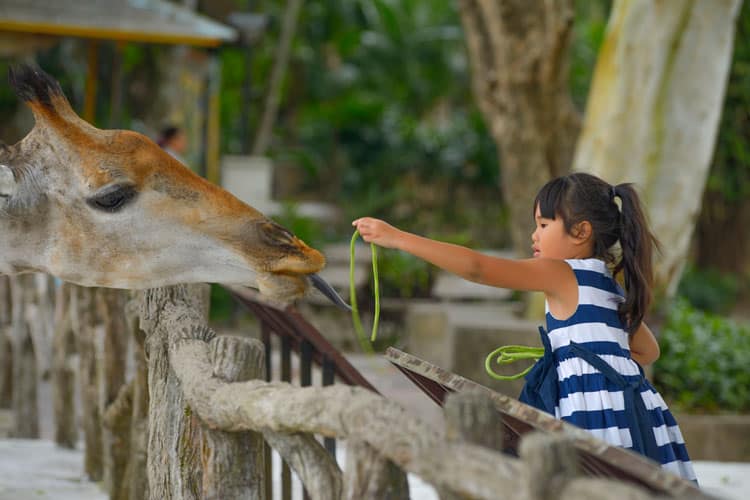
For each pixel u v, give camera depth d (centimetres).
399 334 1587
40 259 423
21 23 1407
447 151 2688
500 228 2631
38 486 727
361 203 2652
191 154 1691
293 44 2673
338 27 2759
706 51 1005
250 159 1780
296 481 762
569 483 225
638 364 451
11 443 891
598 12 2509
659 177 1010
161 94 2098
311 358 574
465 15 1279
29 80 420
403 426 270
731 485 775
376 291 402
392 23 2769
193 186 421
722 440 905
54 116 422
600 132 1027
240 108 2442
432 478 254
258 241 416
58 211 418
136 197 415
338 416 287
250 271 416
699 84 1007
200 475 449
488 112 1255
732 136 1766
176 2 1823
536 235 446
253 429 345
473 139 2688
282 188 2772
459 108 3002
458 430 268
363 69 2838
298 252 416
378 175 2712
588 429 394
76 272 420
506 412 306
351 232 2533
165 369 464
